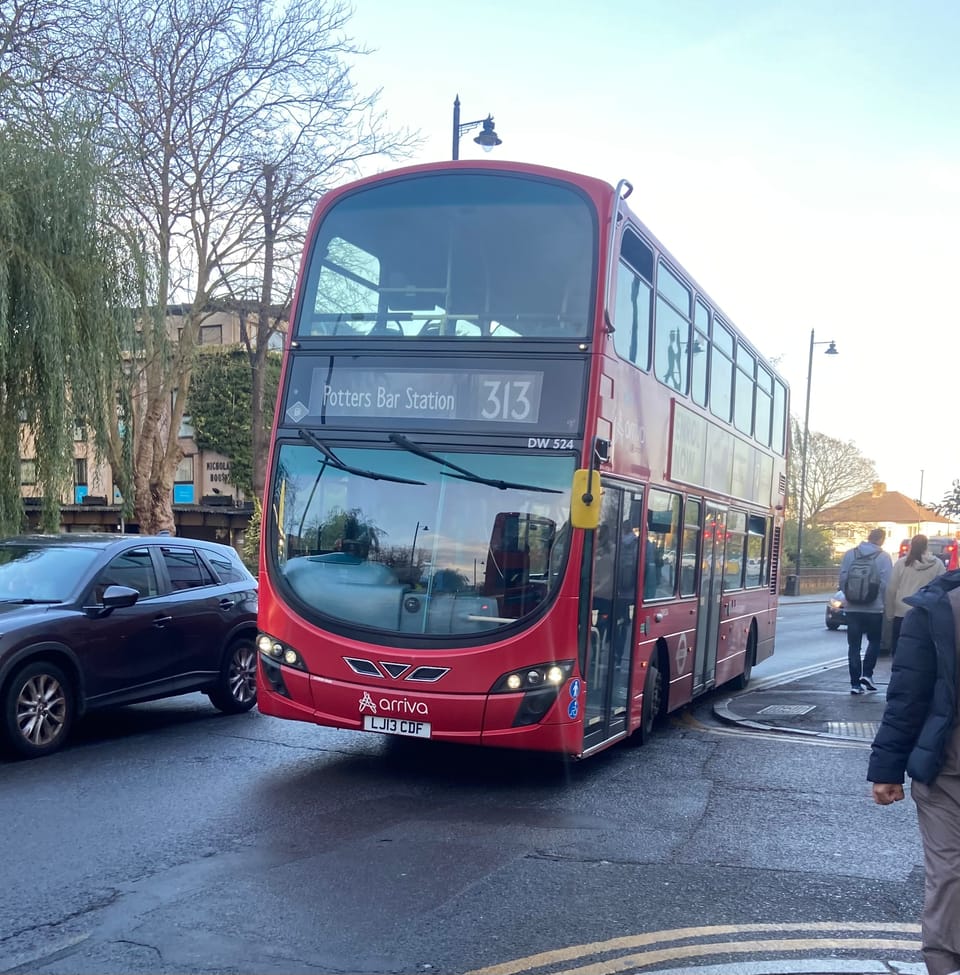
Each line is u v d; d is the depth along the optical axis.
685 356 10.36
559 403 7.51
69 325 14.97
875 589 13.35
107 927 4.73
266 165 26.80
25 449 16.11
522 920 4.96
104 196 16.27
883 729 3.86
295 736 9.52
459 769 8.41
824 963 4.50
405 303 8.01
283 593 7.79
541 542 7.35
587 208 7.82
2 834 6.17
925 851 3.80
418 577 7.50
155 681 9.52
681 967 4.43
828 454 63.16
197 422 45.06
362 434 7.85
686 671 10.73
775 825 6.98
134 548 9.74
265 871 5.59
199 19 26.08
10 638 8.09
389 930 4.78
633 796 7.73
